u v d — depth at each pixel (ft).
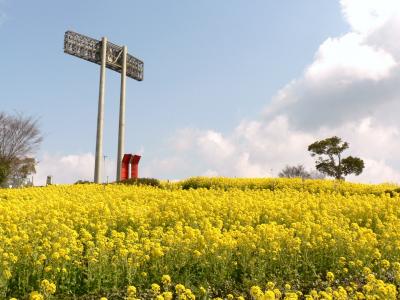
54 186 75.92
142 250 27.09
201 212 39.32
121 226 36.76
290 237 29.25
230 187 73.56
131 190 63.31
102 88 112.47
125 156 108.78
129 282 24.39
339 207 44.39
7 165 114.01
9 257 24.30
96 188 72.08
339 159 152.05
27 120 118.42
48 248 26.30
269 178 80.64
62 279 24.18
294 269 27.55
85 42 114.62
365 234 30.86
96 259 25.40
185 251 27.20
